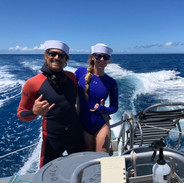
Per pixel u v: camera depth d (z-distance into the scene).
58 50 1.89
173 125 2.48
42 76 1.98
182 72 19.41
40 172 1.46
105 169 1.04
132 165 1.11
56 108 1.98
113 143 1.96
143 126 2.43
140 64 29.53
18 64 23.77
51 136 2.03
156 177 0.99
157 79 15.30
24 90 1.94
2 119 7.62
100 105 2.18
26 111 1.87
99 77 2.29
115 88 2.40
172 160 1.05
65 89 2.03
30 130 6.75
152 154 1.09
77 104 2.38
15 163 5.03
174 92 11.11
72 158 1.62
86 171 1.42
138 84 13.16
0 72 17.81
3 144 5.91
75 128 2.13
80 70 2.49
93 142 2.33
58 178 1.39
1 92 11.47
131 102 9.47
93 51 2.24
